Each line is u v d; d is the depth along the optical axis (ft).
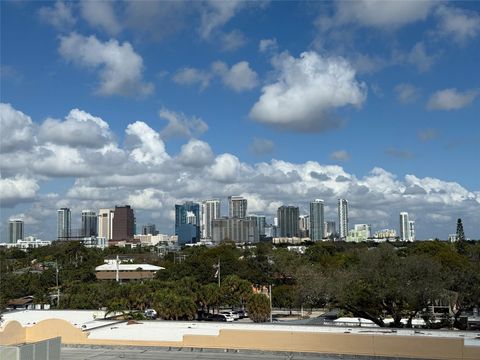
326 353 113.70
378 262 187.73
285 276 376.68
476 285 174.91
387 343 109.70
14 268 536.83
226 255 424.05
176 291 241.14
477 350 103.71
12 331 126.62
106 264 464.65
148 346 123.34
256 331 118.62
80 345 126.31
